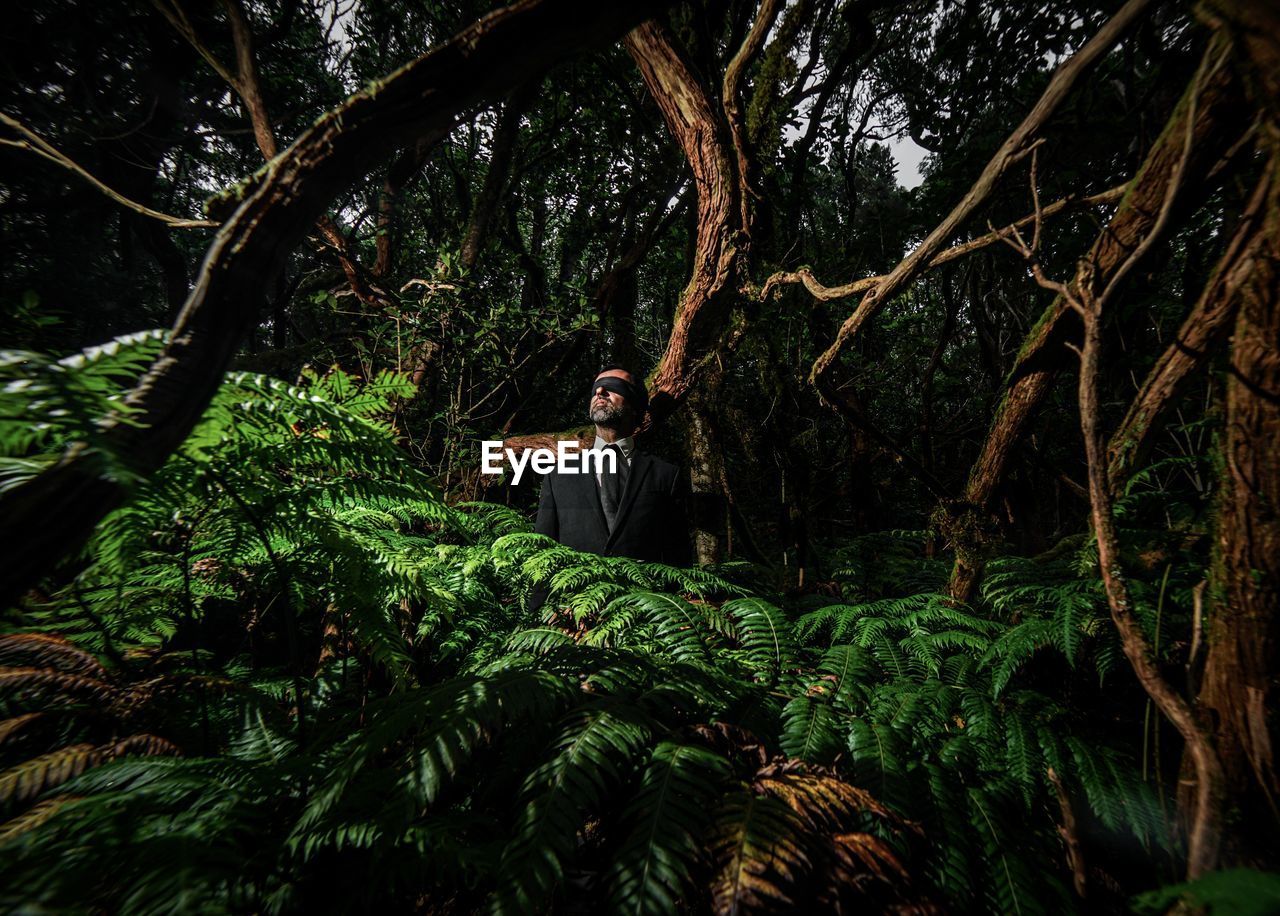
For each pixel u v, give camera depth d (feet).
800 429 16.08
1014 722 4.34
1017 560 6.51
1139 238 4.80
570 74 14.52
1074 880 3.56
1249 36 2.28
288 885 2.79
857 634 6.10
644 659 4.49
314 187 1.79
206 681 4.18
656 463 8.47
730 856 2.78
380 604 4.62
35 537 1.36
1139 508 5.43
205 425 3.25
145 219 14.62
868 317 6.13
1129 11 3.28
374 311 12.85
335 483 4.13
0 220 13.57
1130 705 5.17
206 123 15.88
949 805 3.59
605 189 19.40
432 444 13.51
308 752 3.58
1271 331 2.66
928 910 2.83
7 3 11.50
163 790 2.82
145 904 2.19
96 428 1.55
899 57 14.40
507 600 7.52
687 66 7.36
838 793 3.28
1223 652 2.91
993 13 9.52
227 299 1.73
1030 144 4.02
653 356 17.11
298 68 16.33
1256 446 2.76
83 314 15.24
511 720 3.34
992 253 11.33
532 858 2.69
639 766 3.63
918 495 15.44
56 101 13.39
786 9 11.30
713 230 8.42
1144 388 4.81
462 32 1.71
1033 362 6.23
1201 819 2.89
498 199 15.80
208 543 4.20
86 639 4.29
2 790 2.95
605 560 6.81
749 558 12.30
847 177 16.12
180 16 9.76
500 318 13.04
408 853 2.92
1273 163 2.56
